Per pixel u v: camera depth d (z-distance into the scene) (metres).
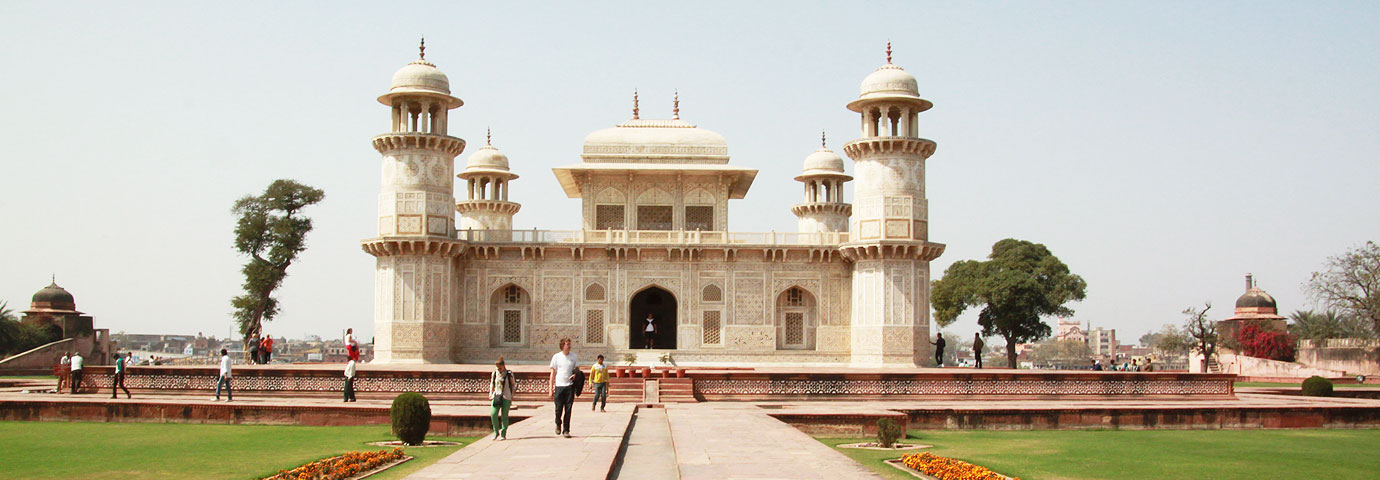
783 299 40.75
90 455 17.84
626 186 42.09
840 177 49.97
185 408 24.05
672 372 29.30
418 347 37.12
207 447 18.97
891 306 37.69
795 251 40.41
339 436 20.95
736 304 40.19
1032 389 29.91
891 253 37.72
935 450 19.42
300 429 22.55
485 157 51.47
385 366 33.66
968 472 14.99
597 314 40.09
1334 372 58.75
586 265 40.25
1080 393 30.09
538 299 40.12
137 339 141.12
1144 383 30.31
